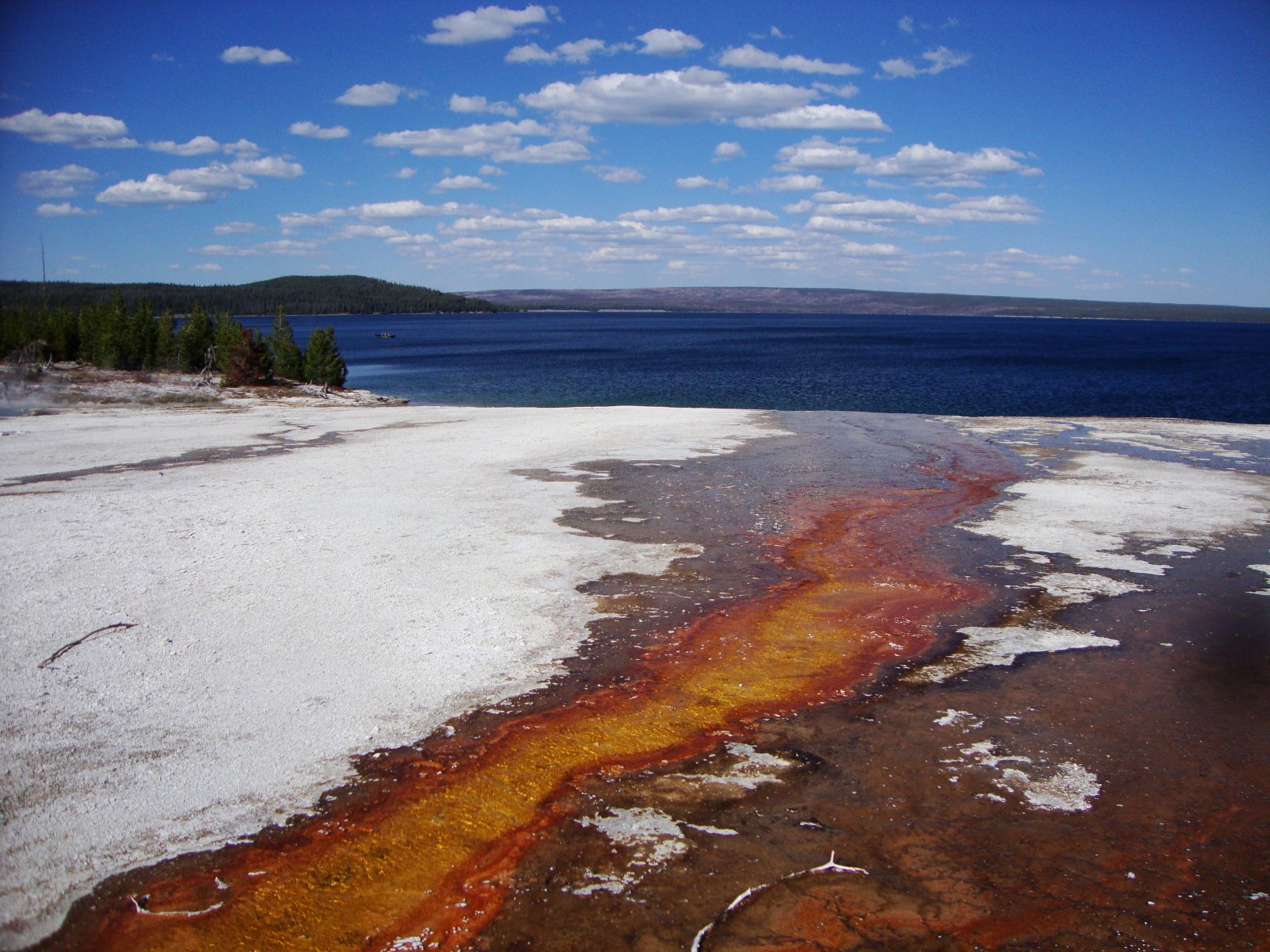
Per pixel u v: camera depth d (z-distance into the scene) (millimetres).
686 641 7992
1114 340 126938
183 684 6777
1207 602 9195
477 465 16734
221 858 4773
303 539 11008
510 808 5340
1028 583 9805
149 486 14414
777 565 10406
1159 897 4621
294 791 5426
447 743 6074
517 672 7227
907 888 4664
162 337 38000
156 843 4875
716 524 12344
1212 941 4297
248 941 4184
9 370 33125
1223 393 44594
